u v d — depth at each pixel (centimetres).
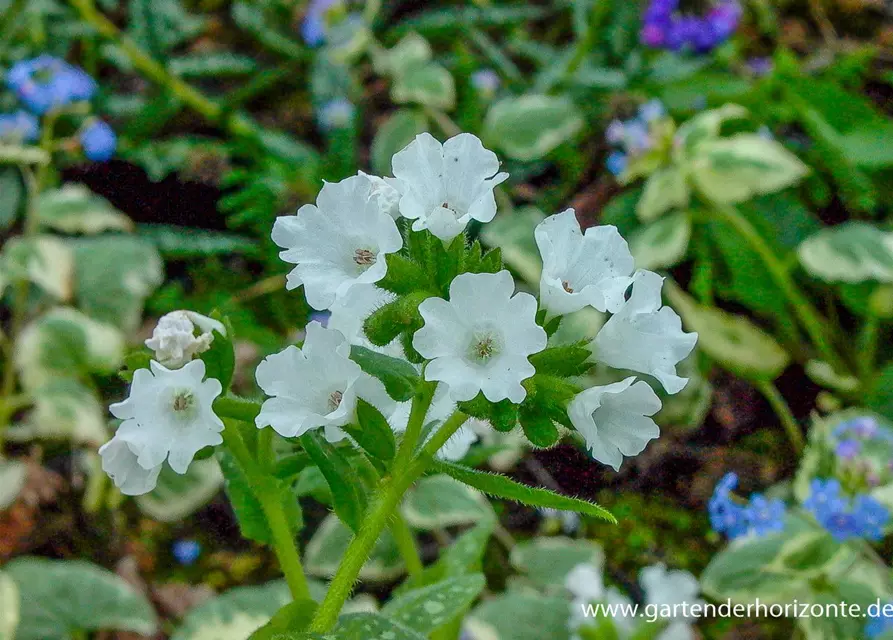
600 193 38
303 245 15
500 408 15
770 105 39
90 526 30
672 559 30
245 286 36
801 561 26
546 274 15
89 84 36
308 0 45
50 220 34
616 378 32
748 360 31
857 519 25
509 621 25
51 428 30
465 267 16
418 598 19
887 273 30
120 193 38
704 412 32
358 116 41
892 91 41
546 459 31
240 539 30
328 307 15
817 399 33
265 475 18
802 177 37
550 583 28
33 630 25
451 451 20
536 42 44
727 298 36
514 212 35
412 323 15
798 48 44
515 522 31
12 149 34
